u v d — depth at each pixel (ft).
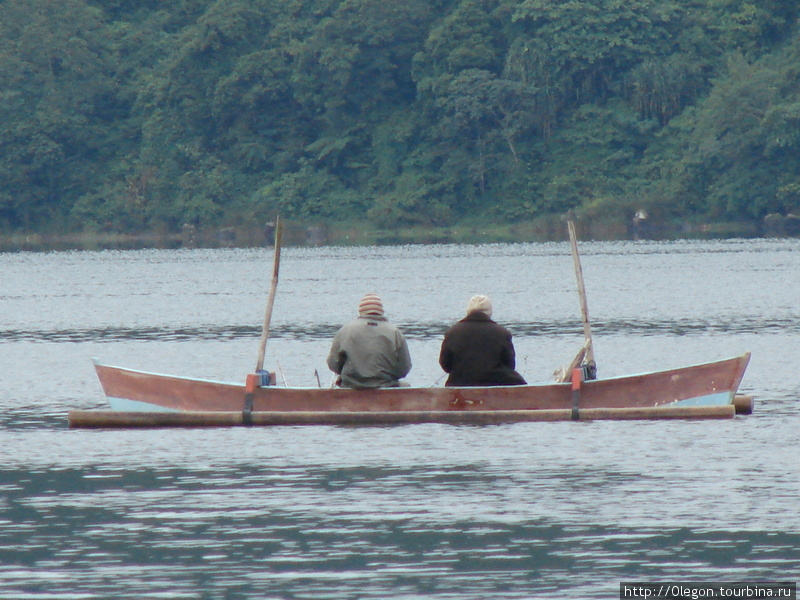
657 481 163.43
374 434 206.39
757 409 227.40
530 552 131.75
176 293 622.95
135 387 224.74
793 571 123.65
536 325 420.77
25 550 134.92
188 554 132.98
